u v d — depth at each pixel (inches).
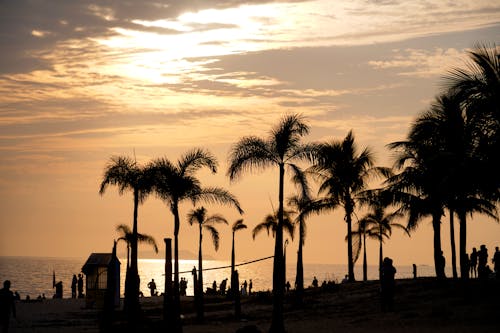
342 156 2023.9
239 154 1197.7
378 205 1914.4
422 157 1528.1
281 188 1200.2
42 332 1309.1
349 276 2053.4
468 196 1363.2
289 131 1194.6
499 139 1055.6
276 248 1167.0
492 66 1042.1
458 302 1251.2
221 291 2568.9
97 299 1950.1
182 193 1355.8
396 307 1295.5
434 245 1665.8
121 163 1482.5
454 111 1278.3
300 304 1557.6
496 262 1508.4
